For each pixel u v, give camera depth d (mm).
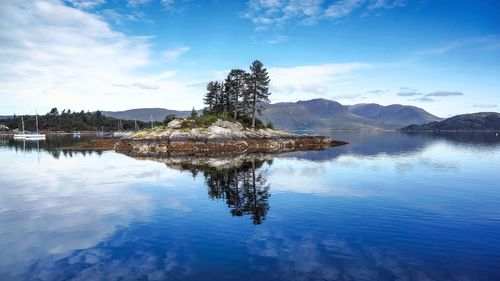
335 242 16703
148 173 41281
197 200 26359
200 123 87188
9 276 13297
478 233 18031
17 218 21484
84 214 22312
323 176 38656
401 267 13812
